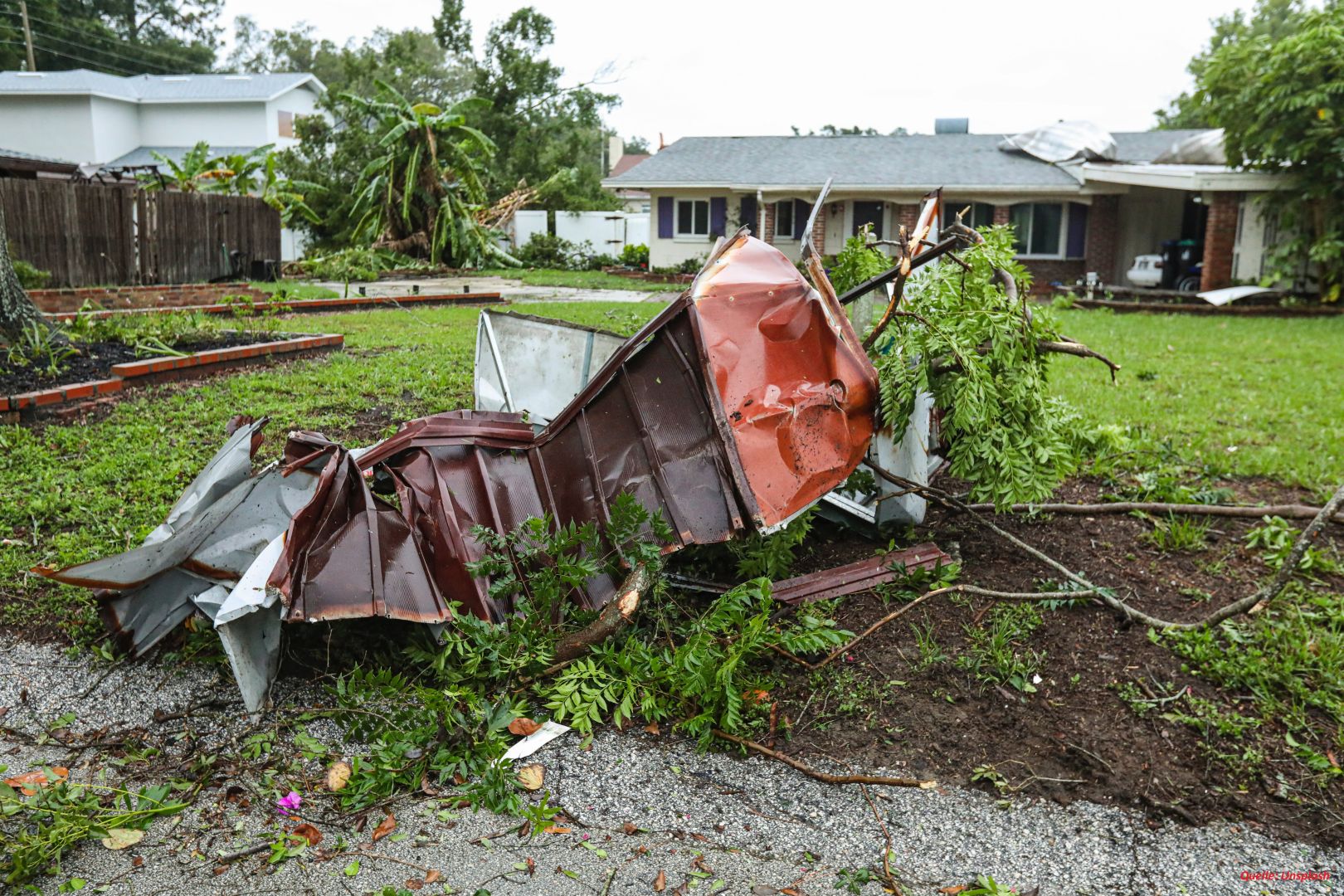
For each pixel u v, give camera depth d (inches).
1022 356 182.5
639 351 166.2
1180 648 163.5
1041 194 970.1
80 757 135.9
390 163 1200.2
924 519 221.1
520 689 148.3
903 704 149.1
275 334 464.4
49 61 2155.5
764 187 1022.4
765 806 127.1
